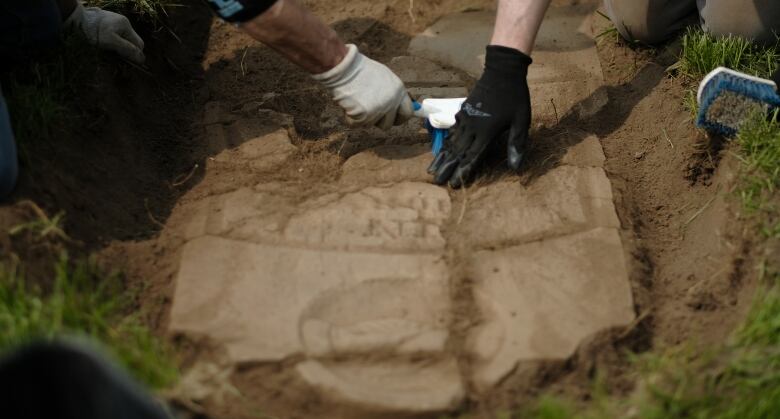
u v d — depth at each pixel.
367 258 2.71
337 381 2.52
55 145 2.77
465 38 3.23
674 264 2.76
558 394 2.54
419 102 3.03
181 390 2.50
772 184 2.75
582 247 2.73
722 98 2.79
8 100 2.78
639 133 2.99
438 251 2.72
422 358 2.56
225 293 2.64
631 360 2.58
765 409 2.48
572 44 3.20
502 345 2.58
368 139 2.96
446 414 2.50
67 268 2.63
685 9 3.07
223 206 2.81
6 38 2.84
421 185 2.85
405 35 3.25
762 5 2.95
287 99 3.08
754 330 2.57
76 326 2.53
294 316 2.61
